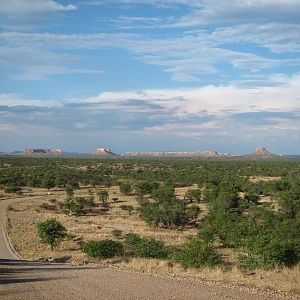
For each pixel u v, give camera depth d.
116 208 71.12
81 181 113.81
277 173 132.38
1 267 18.64
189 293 11.95
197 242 23.17
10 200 81.81
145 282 13.90
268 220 40.44
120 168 175.25
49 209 70.81
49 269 18.14
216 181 97.25
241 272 17.06
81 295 11.83
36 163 191.75
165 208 54.12
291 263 19.38
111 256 28.95
